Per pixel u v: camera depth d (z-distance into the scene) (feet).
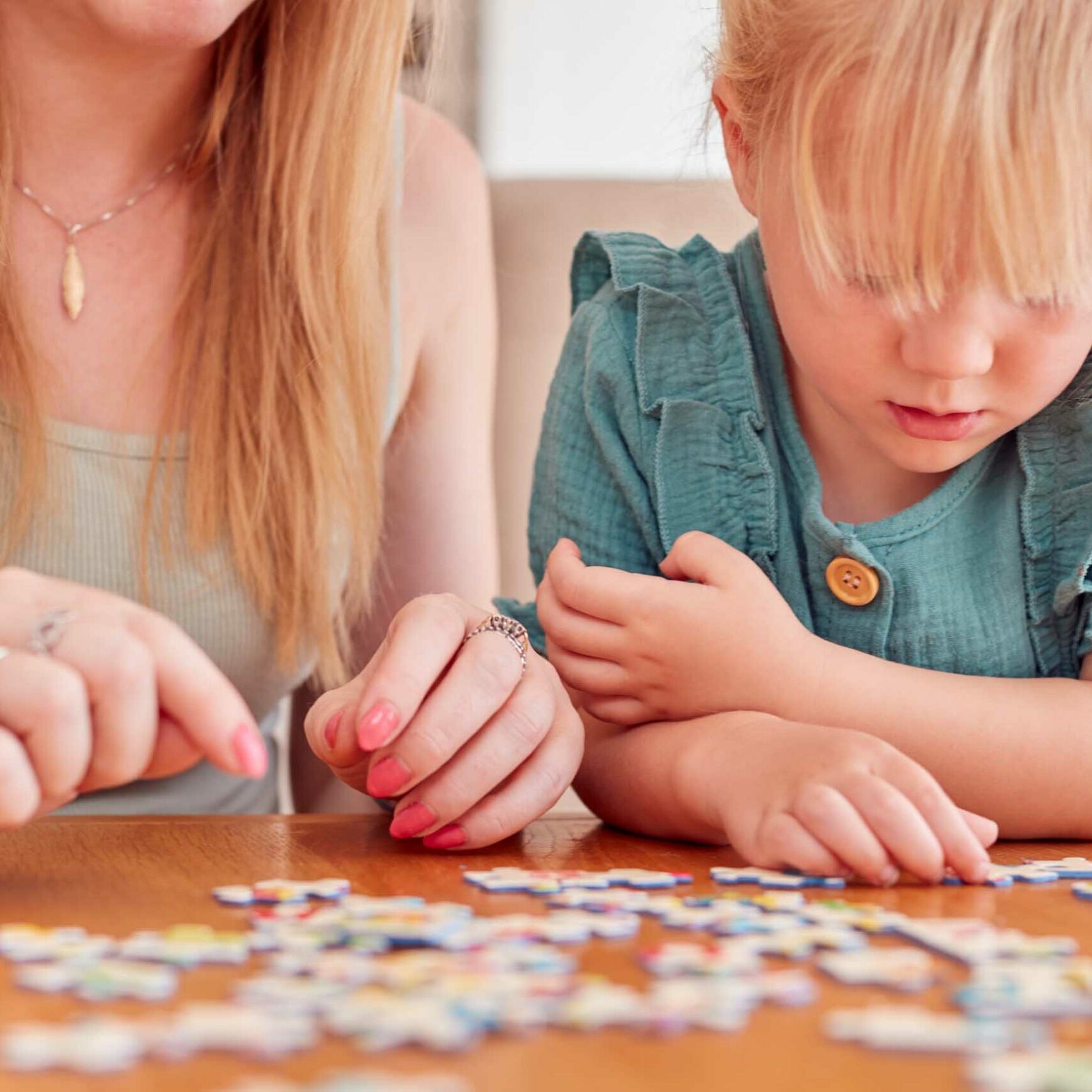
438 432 4.75
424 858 2.40
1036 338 2.67
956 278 2.59
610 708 3.10
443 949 1.58
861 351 2.77
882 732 2.92
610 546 3.58
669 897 1.98
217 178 3.90
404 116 4.80
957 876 2.21
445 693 2.48
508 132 10.52
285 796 5.02
